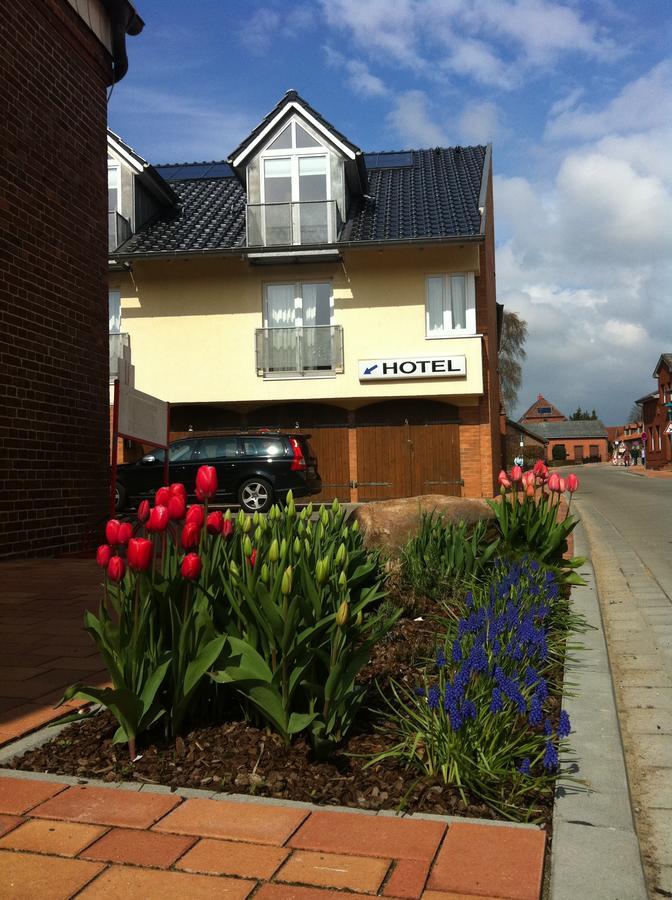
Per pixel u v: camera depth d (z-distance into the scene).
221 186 26.09
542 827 2.46
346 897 2.05
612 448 118.25
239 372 21.89
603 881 2.13
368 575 4.61
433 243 20.58
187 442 16.89
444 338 21.41
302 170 22.06
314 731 2.84
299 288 22.03
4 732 3.25
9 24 8.77
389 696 3.62
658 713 3.77
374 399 22.09
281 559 3.22
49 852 2.29
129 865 2.22
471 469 22.03
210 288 22.05
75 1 10.12
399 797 2.64
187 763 2.90
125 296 22.19
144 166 22.41
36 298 9.12
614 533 12.89
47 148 9.44
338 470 22.30
